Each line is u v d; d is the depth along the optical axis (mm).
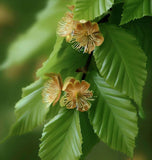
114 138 490
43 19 562
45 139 500
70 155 495
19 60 605
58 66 518
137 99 478
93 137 515
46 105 509
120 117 493
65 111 505
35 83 535
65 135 500
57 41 506
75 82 493
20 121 526
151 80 617
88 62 521
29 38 575
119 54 486
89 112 497
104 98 499
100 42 487
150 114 704
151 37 525
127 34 490
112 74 482
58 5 554
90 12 472
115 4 513
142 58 484
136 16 477
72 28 495
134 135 488
